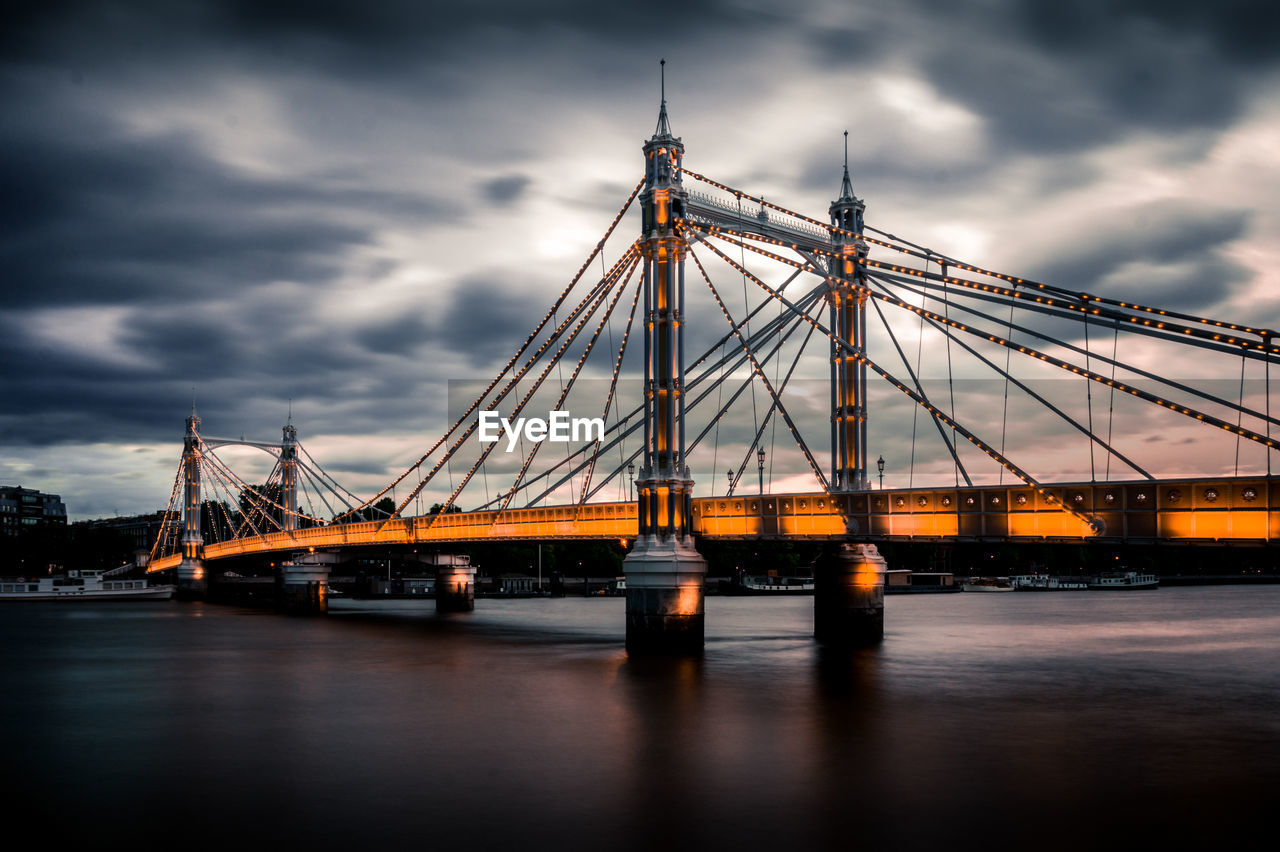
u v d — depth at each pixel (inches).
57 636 3752.5
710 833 1165.1
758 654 2721.5
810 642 3083.2
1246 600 6402.6
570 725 1745.8
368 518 6702.8
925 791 1328.7
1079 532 2196.1
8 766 1497.3
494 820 1214.3
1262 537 1919.3
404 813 1245.1
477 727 1743.4
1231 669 2532.0
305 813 1250.0
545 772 1425.9
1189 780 1384.1
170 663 2783.0
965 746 1579.7
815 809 1251.2
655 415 2603.3
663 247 2620.6
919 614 4842.5
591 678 2281.0
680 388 2610.7
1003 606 5659.5
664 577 2546.8
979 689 2133.4
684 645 2554.1
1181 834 1164.5
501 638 3469.5
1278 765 1466.5
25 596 6830.7
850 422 2972.4
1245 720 1801.2
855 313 2999.5
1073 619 4424.2
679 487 2583.7
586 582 7691.9
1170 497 2057.1
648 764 1467.8
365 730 1732.3
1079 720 1791.3
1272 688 2190.0
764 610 5049.2
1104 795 1310.3
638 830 1175.0
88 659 2910.9
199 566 7121.1
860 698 2000.5
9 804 1301.7
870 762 1477.6
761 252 2967.5
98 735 1720.0
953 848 1119.6
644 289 2642.7
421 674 2443.4
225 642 3444.9
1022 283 2421.3
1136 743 1605.6
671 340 2596.0
